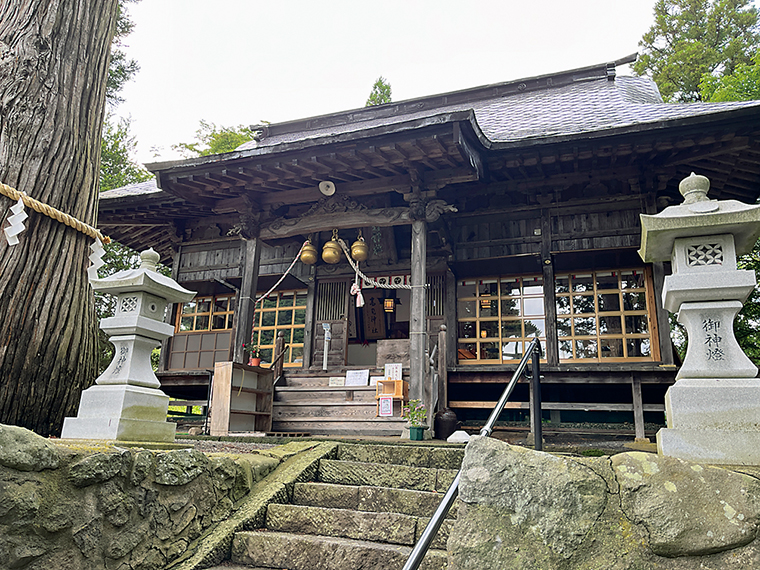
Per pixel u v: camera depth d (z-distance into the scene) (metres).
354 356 13.58
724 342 2.89
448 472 4.01
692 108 7.99
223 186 8.46
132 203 10.09
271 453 4.36
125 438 3.85
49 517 2.39
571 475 2.39
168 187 8.40
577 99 10.86
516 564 2.30
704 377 2.85
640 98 10.76
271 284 11.03
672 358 8.02
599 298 8.96
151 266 4.46
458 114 6.57
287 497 3.91
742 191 8.70
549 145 7.65
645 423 8.10
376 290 12.02
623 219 8.58
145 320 4.18
